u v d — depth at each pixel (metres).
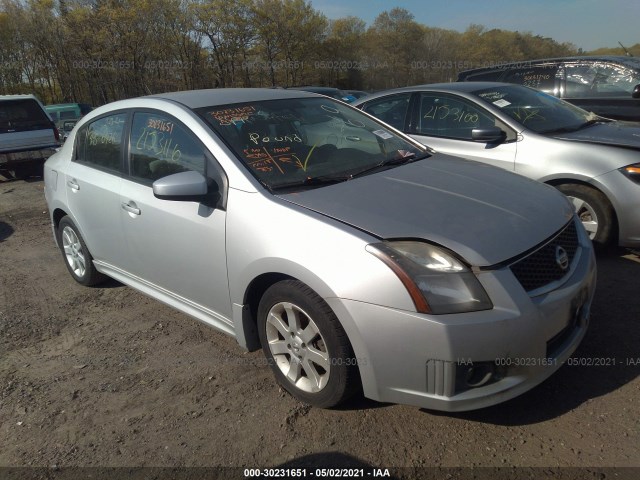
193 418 2.84
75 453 2.64
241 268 2.87
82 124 4.43
